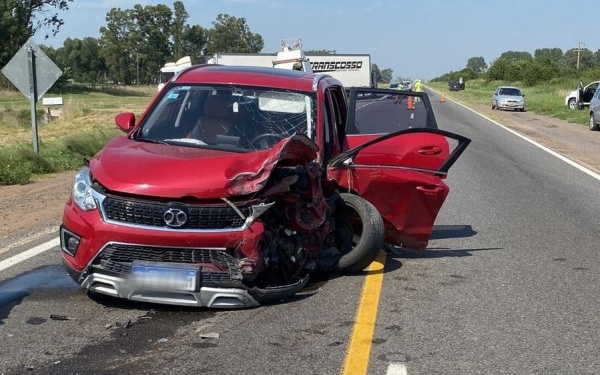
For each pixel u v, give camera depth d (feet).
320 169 20.76
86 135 65.21
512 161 60.95
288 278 20.44
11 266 23.88
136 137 22.00
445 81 618.03
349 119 27.20
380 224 22.39
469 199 40.73
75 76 451.94
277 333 17.70
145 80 421.59
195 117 22.39
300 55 91.61
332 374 15.38
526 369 15.99
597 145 77.92
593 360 16.62
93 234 17.76
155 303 19.34
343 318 18.97
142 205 17.62
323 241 21.90
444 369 15.85
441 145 24.35
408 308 20.17
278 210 19.70
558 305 20.81
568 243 29.45
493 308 20.38
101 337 17.13
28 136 90.84
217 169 18.25
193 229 17.60
